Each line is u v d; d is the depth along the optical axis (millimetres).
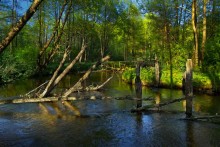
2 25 40781
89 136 12188
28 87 25906
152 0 35625
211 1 32344
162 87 27172
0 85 26938
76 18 54969
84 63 51719
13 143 11375
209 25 34156
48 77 34844
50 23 46719
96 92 23875
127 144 11352
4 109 16828
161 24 38406
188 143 11461
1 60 29609
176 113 15914
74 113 16094
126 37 69000
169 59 30938
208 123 14086
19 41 59406
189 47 30828
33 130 12945
